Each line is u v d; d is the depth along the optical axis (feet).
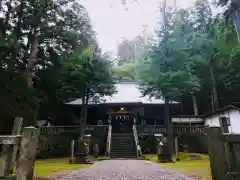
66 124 91.50
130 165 38.81
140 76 67.31
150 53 66.90
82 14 66.95
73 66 66.44
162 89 62.18
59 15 60.08
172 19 72.18
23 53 54.34
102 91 77.20
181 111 101.14
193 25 77.77
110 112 91.09
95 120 100.37
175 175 24.97
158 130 77.92
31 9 54.90
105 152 67.36
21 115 45.01
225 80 73.97
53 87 62.80
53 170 31.30
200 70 76.95
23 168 14.43
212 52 72.90
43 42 59.98
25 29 56.59
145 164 40.88
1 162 14.69
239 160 12.15
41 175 25.55
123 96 102.99
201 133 71.87
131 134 79.15
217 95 74.95
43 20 56.75
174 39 65.77
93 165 39.37
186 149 68.54
